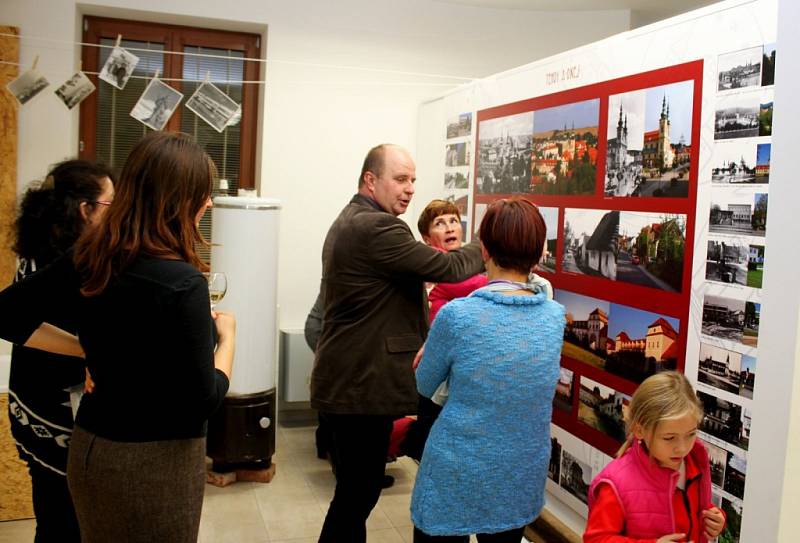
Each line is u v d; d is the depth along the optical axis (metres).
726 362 1.97
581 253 2.63
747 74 1.90
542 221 1.82
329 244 2.52
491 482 1.73
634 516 1.60
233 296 3.34
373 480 2.45
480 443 1.71
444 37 4.48
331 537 2.41
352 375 2.40
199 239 1.50
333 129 4.36
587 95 2.59
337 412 2.40
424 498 1.75
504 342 1.72
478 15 4.52
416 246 2.37
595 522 1.62
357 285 2.40
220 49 4.31
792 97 1.36
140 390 1.41
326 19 4.27
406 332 2.46
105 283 1.38
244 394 3.38
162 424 1.43
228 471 3.45
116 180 1.95
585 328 2.61
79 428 1.47
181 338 1.38
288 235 4.36
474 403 1.72
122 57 3.63
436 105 4.04
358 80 4.37
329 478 3.56
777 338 1.40
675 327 2.16
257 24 4.16
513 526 1.77
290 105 4.27
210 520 3.04
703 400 2.05
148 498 1.42
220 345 1.62
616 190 2.43
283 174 4.31
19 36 3.75
